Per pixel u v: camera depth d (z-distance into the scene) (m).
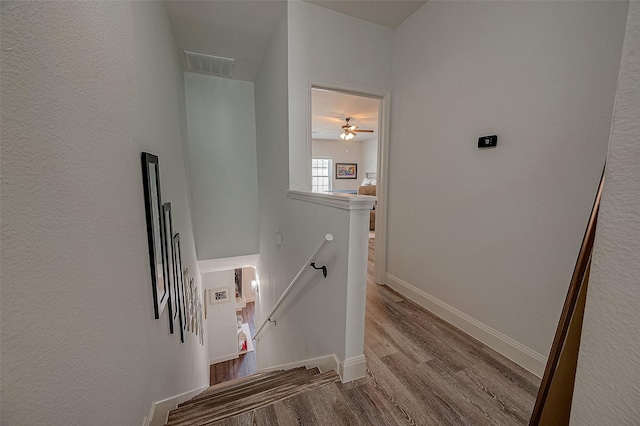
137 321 1.01
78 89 0.66
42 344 0.51
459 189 1.89
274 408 1.23
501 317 1.65
